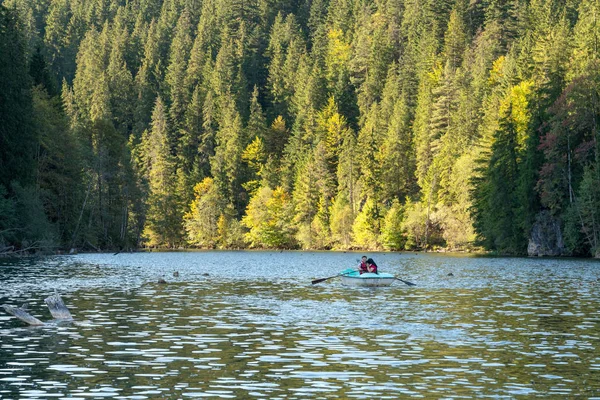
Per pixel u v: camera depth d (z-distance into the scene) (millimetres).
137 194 118062
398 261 81500
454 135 133875
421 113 151750
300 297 36094
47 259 76125
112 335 23312
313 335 23406
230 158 174375
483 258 86938
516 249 94688
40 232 81562
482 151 105375
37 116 91250
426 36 190500
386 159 148125
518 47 151750
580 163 86000
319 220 146125
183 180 174500
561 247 88000
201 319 27234
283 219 151500
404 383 16781
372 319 27297
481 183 100500
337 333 23812
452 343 21938
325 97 191500
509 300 34438
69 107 198375
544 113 92188
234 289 41000
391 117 163250
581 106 85188
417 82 177500
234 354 20172
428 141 144375
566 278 49688
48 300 26953
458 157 125438
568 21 139875
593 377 17406
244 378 17266
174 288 41500
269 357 19750
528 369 18281
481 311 29922
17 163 80750
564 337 23078
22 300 33469
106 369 18172
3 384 16547
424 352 20500
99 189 108375
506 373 17828
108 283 44594
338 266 72875
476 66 157250
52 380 16953
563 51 96500
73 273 53625
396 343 21922
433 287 42094
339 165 147000
